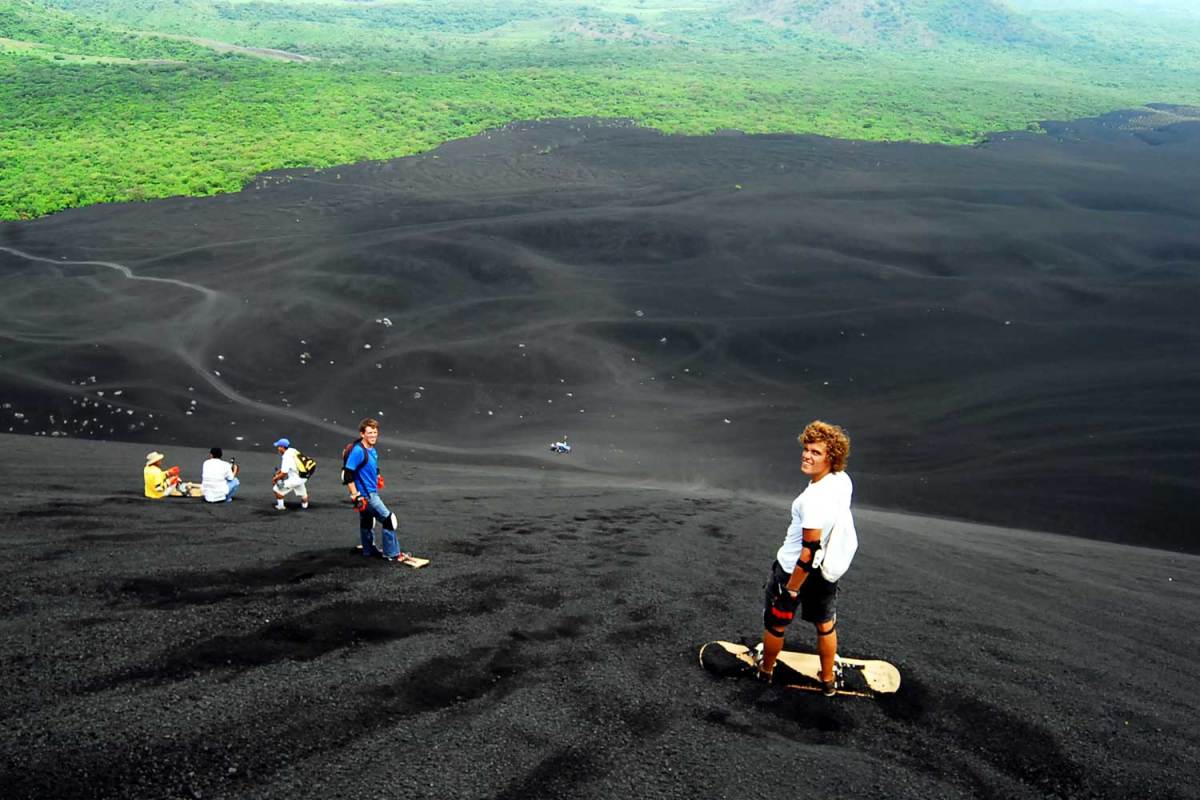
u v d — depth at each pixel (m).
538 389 37.56
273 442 30.42
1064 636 7.29
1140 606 9.80
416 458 28.92
